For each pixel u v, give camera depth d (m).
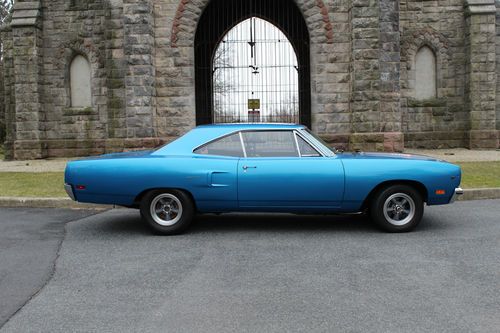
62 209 9.76
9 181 13.09
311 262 5.80
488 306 4.37
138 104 17.44
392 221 7.29
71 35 21.09
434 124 20.97
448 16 20.80
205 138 7.44
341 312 4.28
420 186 7.33
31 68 20.66
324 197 7.17
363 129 17.39
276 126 7.50
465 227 7.57
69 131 21.19
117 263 5.89
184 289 4.92
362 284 4.99
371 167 7.15
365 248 6.41
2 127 33.16
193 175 7.17
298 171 7.16
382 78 17.28
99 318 4.23
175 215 7.36
